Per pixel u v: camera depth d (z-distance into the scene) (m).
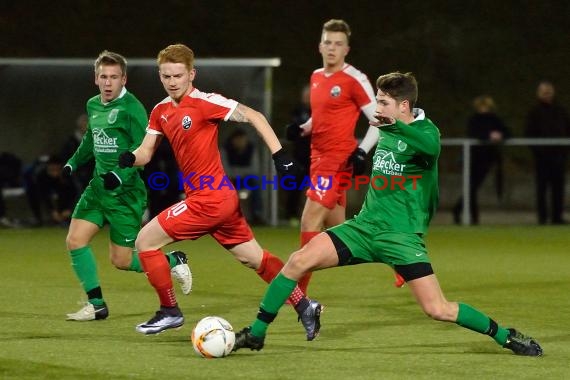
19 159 46.88
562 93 66.25
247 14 68.62
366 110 24.53
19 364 17.52
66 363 17.62
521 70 67.31
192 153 19.64
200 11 68.31
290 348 19.16
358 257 18.17
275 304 18.11
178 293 26.97
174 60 19.39
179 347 19.16
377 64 67.12
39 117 47.03
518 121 64.19
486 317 18.23
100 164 22.09
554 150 47.12
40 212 46.22
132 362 17.75
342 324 22.05
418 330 21.28
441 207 49.25
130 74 46.28
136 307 24.28
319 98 24.67
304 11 69.00
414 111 17.95
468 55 67.81
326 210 24.72
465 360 18.12
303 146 44.28
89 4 67.81
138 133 21.72
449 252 37.44
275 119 62.56
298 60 66.62
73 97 47.12
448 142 47.91
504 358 18.33
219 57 66.50
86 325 21.69
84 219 22.30
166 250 38.31
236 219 20.05
